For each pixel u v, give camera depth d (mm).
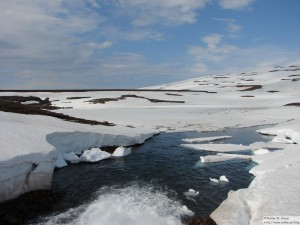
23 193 16328
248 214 13891
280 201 14328
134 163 24281
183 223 13914
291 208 13516
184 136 37188
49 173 17812
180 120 50875
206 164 23938
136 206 15727
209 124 47062
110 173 21562
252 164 23625
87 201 16500
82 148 26844
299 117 51594
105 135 29141
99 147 28625
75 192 17844
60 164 22922
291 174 18219
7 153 16078
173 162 24641
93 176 20859
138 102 80438
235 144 31688
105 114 55156
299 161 21375
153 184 19203
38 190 16922
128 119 49906
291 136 33750
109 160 25219
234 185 18906
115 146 29938
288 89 110938
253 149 28969
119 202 16234
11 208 14758
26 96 82188
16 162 15656
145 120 49750
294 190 15547
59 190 18141
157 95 97625
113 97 86562
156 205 15852
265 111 62500
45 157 17469
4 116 25453
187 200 16578
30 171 16938
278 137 33656
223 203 15289
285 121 48750
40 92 94875
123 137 30797
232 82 150875
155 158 25969
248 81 147875
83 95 91625
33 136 20359
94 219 14297
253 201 14727
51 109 62000
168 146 31125
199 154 27453
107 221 14070
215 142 33438
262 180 17516
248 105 80500
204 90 126875
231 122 49062
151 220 14141
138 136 32375
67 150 25219
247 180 19812
